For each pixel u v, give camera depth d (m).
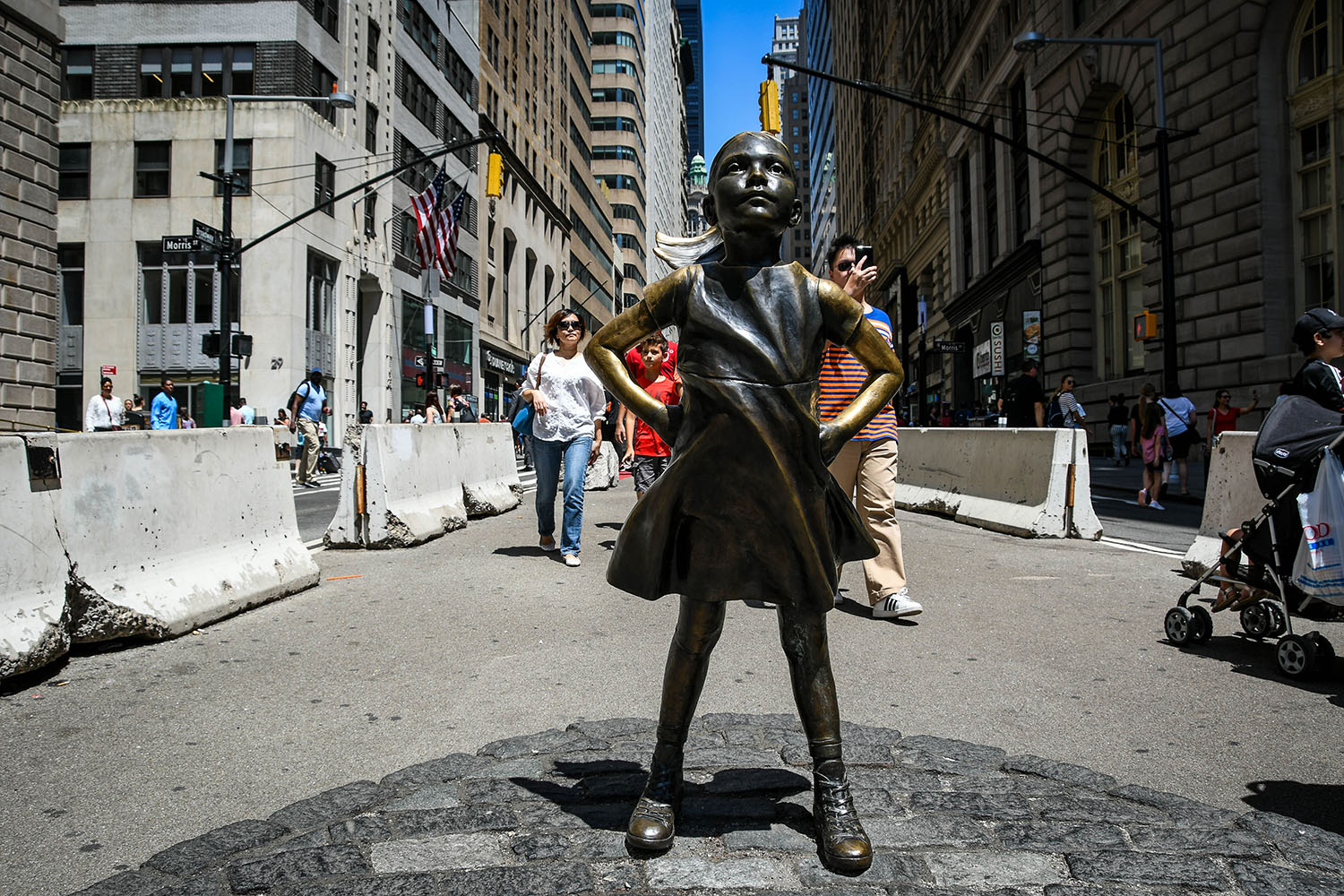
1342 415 3.98
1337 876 2.03
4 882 2.12
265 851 2.16
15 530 3.71
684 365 2.04
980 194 36.41
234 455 5.34
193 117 27.05
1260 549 4.21
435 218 27.64
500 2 48.00
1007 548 7.54
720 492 2.00
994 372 26.98
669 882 1.97
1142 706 3.50
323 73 29.47
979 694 3.63
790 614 2.15
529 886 1.95
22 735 3.13
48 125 14.38
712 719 3.13
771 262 2.07
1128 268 24.41
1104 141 25.20
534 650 4.27
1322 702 3.58
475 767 2.70
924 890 1.94
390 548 7.30
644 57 104.56
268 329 26.59
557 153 61.53
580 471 6.64
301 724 3.24
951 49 40.12
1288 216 17.72
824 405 4.93
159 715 3.34
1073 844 2.17
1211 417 14.79
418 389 36.72
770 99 7.68
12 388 13.66
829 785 2.12
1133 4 22.02
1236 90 18.38
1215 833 2.23
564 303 63.59
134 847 2.30
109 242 27.19
